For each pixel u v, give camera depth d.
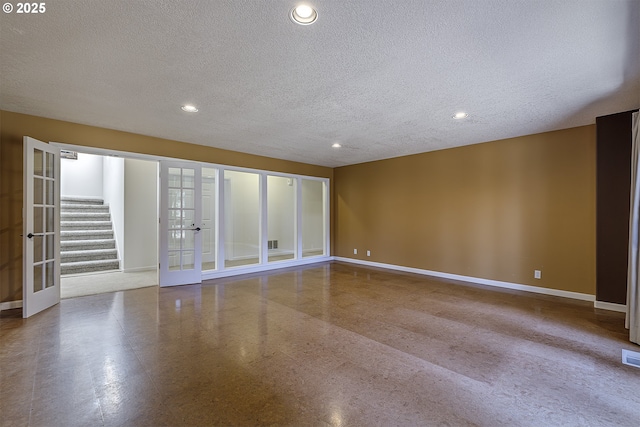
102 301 3.96
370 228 6.66
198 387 2.00
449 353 2.50
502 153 4.73
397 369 2.24
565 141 4.15
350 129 4.21
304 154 5.94
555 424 1.66
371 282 5.05
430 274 5.60
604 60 2.34
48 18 1.85
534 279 4.41
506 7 1.75
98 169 8.05
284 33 2.03
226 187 6.89
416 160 5.83
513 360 2.39
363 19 1.87
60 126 3.82
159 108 3.40
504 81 2.71
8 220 3.52
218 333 2.90
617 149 3.49
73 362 2.32
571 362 2.36
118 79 2.69
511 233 4.63
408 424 1.66
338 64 2.43
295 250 6.85
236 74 2.60
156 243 6.28
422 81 2.73
